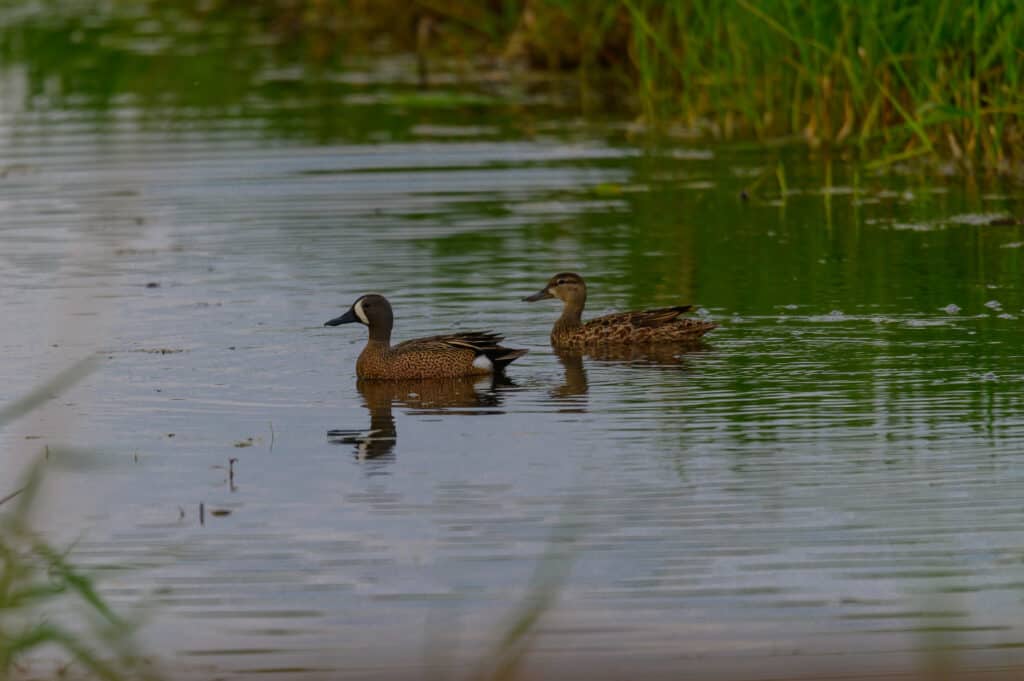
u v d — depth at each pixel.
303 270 19.94
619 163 26.39
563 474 12.87
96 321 17.81
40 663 10.08
